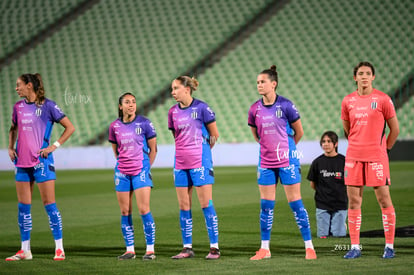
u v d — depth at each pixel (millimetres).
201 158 21484
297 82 82812
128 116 21797
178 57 91438
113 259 21328
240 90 83938
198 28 95562
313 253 20641
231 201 38438
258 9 96500
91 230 28609
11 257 21578
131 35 96750
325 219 25484
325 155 25969
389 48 85250
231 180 52562
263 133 21047
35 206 38406
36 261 21172
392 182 46125
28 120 22094
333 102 79312
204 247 23719
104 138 79812
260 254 20844
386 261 19672
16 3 105688
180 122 21578
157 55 92500
